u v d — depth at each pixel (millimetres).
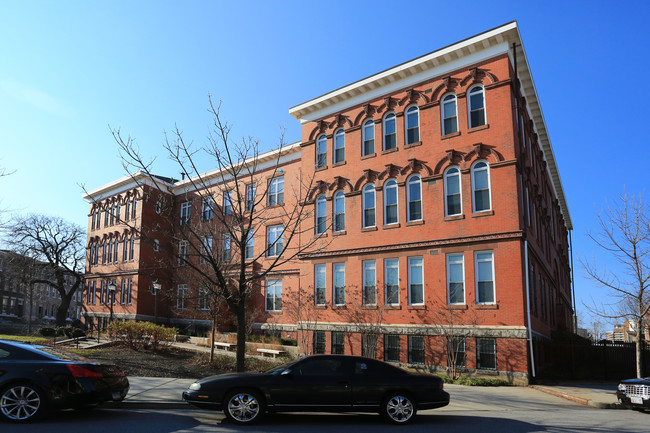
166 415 11000
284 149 32969
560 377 22188
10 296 73062
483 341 20672
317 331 26156
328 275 26531
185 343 29359
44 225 45969
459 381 19141
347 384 10305
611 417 12023
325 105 28609
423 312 22547
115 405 11852
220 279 14266
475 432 9516
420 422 10734
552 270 33875
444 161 23312
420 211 23875
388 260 24500
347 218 26453
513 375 19484
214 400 10047
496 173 21609
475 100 23062
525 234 20703
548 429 9961
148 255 40719
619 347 23219
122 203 43969
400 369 10781
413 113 25078
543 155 32531
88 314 44656
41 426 9094
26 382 9445
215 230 23672
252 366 20500
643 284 18031
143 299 39781
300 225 28641
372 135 26562
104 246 45062
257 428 9617
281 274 32094
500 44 22453
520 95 24078
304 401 10141
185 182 38781
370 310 24297
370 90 26766
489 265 21219
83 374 9711
